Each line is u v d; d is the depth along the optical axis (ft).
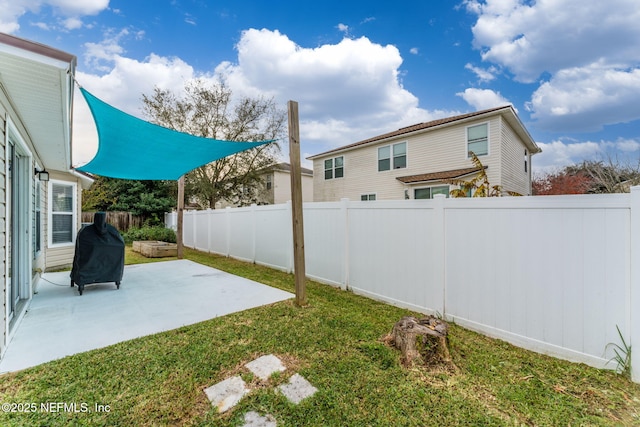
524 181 45.80
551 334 9.38
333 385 7.89
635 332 7.84
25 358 9.21
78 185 26.84
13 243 12.51
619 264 8.14
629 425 6.45
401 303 14.15
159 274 22.34
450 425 6.48
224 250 32.58
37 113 11.18
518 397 7.36
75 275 16.67
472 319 11.43
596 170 53.62
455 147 37.78
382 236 15.06
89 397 7.34
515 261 10.18
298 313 13.37
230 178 60.85
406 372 8.47
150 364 8.89
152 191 60.03
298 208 14.43
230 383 7.98
